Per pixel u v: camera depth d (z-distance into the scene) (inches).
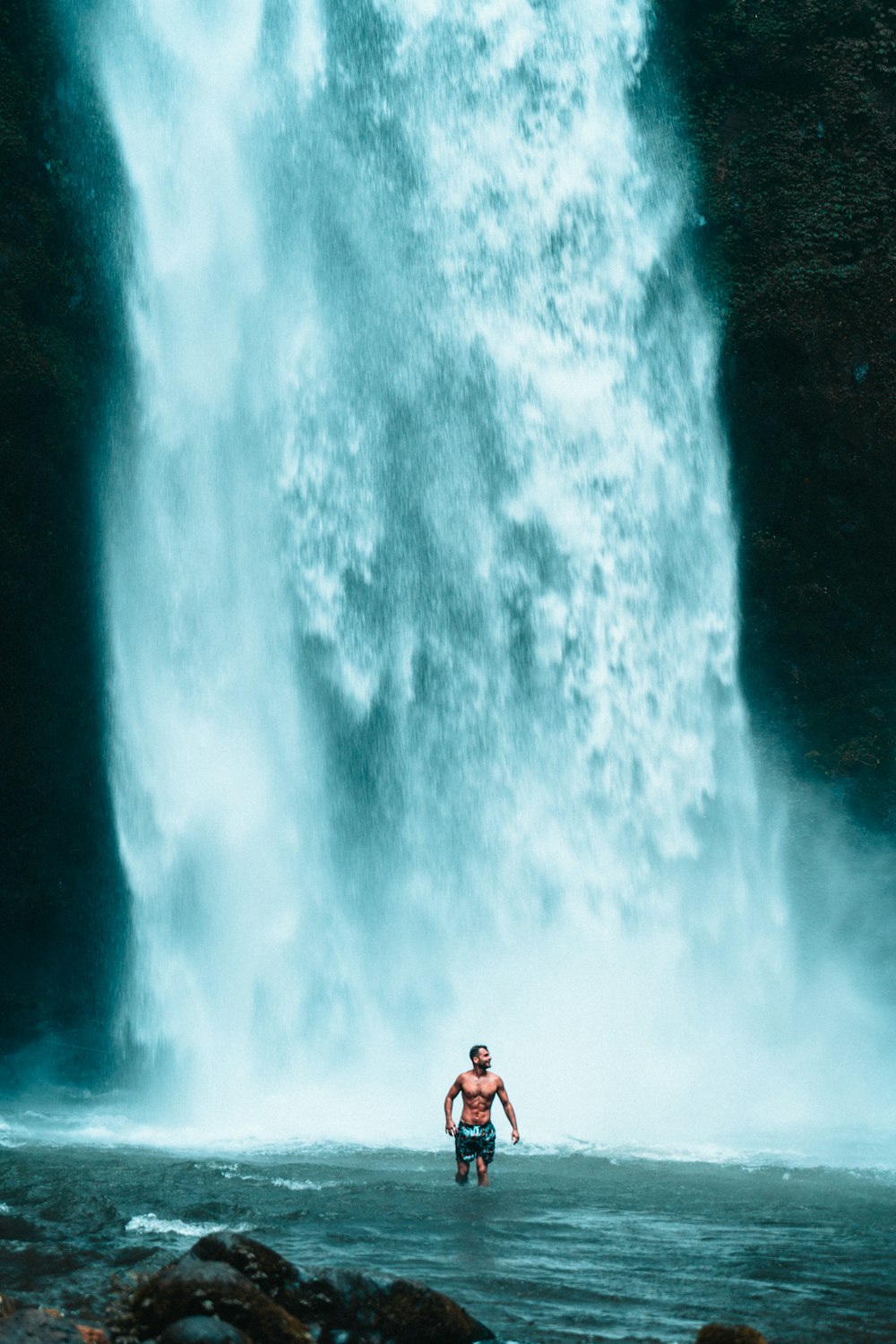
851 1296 271.7
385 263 1050.1
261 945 994.7
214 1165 463.8
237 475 1014.4
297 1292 231.1
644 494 1058.7
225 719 1005.8
